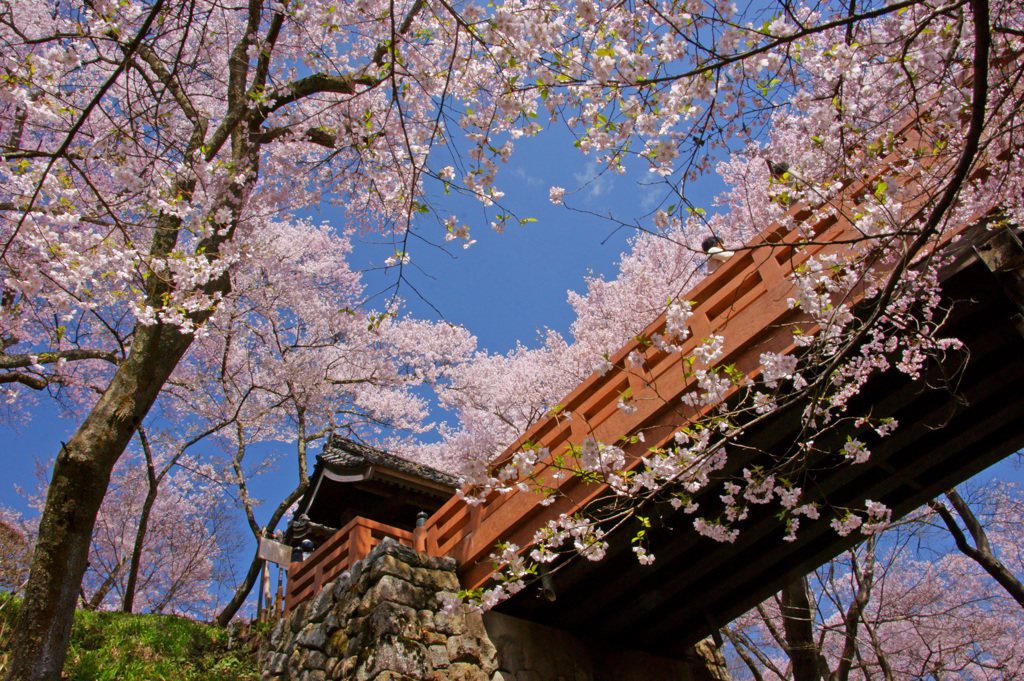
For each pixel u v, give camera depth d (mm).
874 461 5629
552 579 6402
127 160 3750
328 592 7152
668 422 5598
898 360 5031
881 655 8820
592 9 3279
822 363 4082
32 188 3619
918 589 11297
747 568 6820
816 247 5137
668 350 4215
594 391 6340
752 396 5172
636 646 7867
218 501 16656
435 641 6191
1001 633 11070
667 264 13547
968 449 6098
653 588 6961
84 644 7883
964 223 4590
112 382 4941
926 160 4348
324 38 6402
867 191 3863
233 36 7648
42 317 8430
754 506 6223
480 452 15344
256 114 6309
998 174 3998
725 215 11789
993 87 3434
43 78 3406
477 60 4270
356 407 15617
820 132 3875
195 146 4992
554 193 3387
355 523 7215
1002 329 4992
